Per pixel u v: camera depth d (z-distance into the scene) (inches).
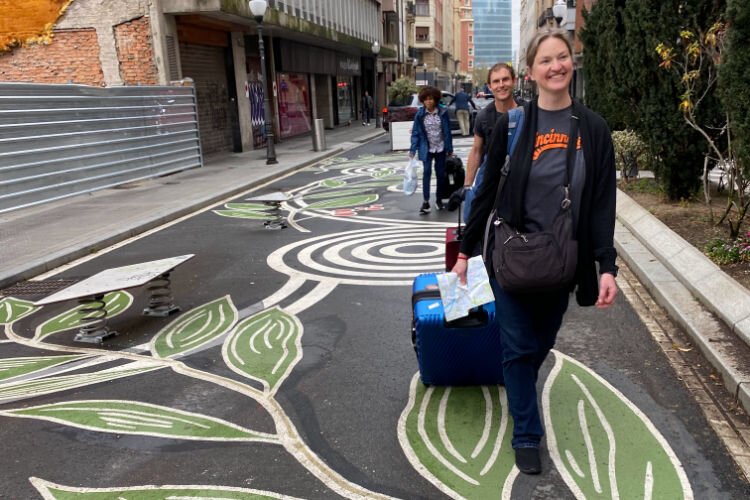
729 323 169.6
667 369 156.9
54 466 124.0
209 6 628.7
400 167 652.7
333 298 226.5
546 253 103.7
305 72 1136.8
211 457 125.3
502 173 111.2
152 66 634.8
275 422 138.9
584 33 458.0
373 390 152.6
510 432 130.7
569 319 195.0
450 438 129.4
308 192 506.3
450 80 4384.8
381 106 1987.0
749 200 246.2
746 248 212.8
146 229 370.6
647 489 110.6
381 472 118.6
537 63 106.5
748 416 133.0
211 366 170.9
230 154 809.5
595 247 108.3
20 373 171.2
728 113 234.5
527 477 115.3
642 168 476.4
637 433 128.4
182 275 265.6
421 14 3248.0
